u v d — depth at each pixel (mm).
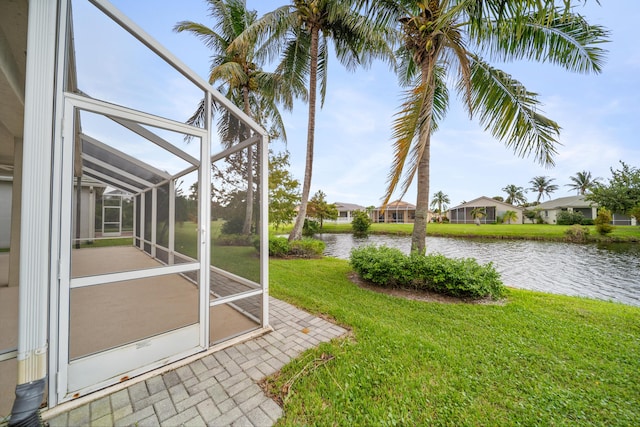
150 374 1995
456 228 22359
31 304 1483
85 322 2473
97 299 3176
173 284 3617
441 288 4156
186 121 2307
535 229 19234
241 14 8695
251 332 2707
